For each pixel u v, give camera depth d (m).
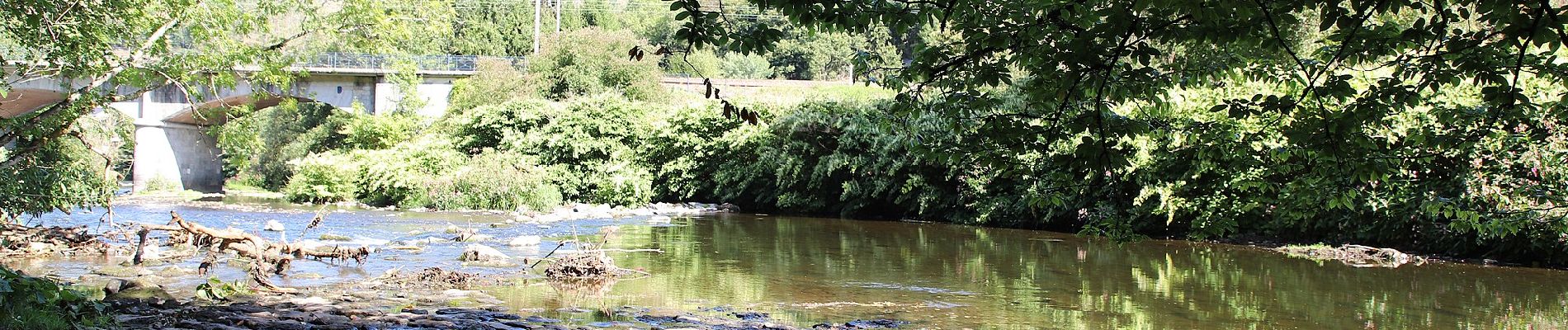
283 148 44.16
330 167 29.70
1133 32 4.55
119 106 39.88
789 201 25.02
